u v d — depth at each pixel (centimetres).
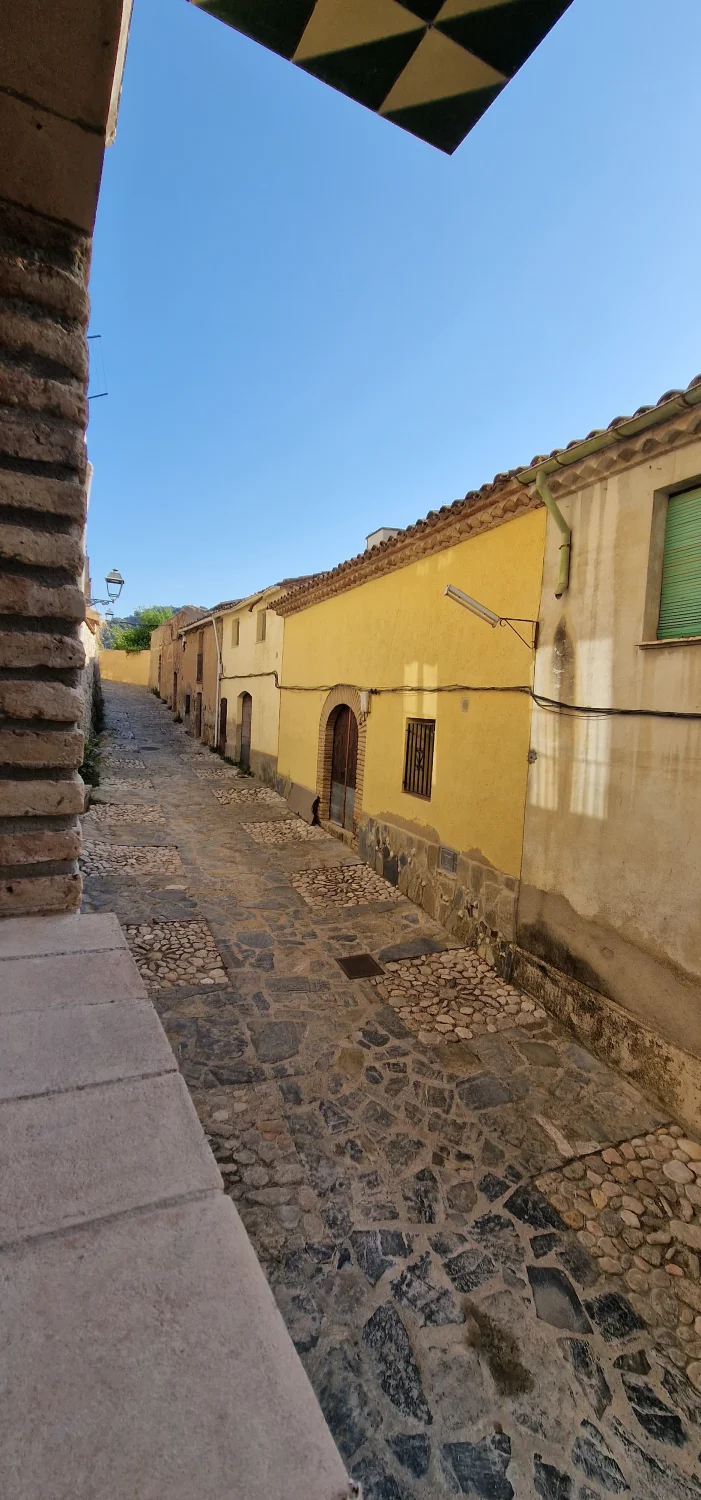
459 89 153
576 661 448
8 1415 55
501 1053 415
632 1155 331
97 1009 118
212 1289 68
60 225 152
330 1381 217
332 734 1002
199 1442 54
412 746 703
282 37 141
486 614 507
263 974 509
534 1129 346
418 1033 434
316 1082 376
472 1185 306
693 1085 351
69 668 164
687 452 363
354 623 869
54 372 157
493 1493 191
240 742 1578
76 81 120
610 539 418
